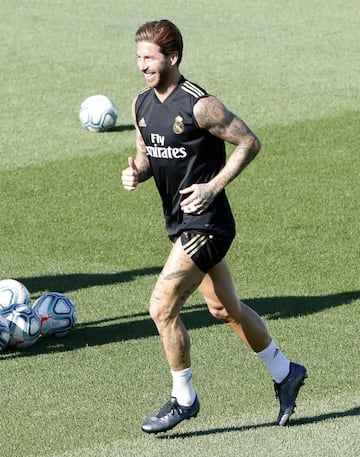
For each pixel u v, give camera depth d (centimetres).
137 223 3503
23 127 4650
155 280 2998
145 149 2033
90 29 6397
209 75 5412
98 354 2477
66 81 5362
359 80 5309
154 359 2445
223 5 7012
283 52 5859
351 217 3494
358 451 1928
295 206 3616
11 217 3572
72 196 3788
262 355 2059
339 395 2225
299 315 2706
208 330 2605
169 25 1900
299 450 1936
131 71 5541
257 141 1927
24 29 6400
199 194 1906
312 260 3117
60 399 2230
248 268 3066
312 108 4834
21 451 1986
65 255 3219
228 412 2144
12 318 2486
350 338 2553
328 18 6631
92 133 4581
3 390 2280
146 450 1964
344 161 4109
